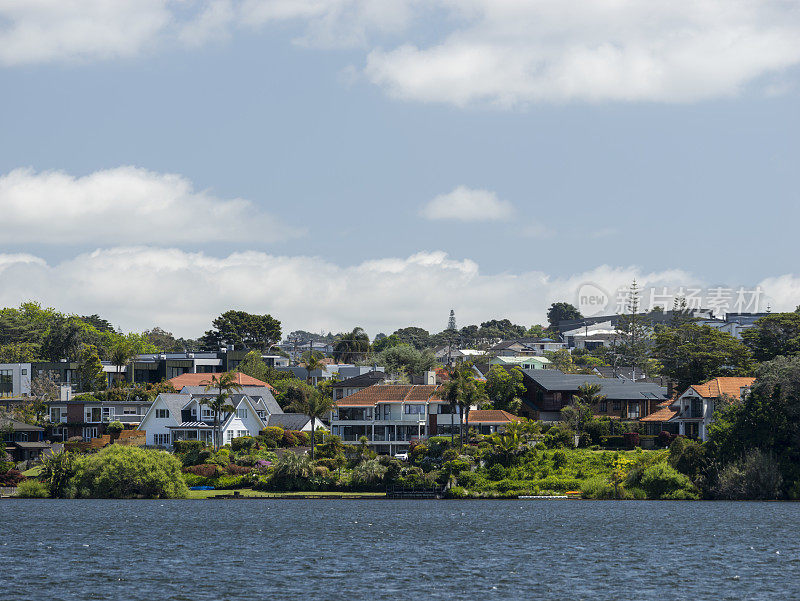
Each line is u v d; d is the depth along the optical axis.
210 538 164.25
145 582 121.81
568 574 127.94
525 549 150.88
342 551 148.88
